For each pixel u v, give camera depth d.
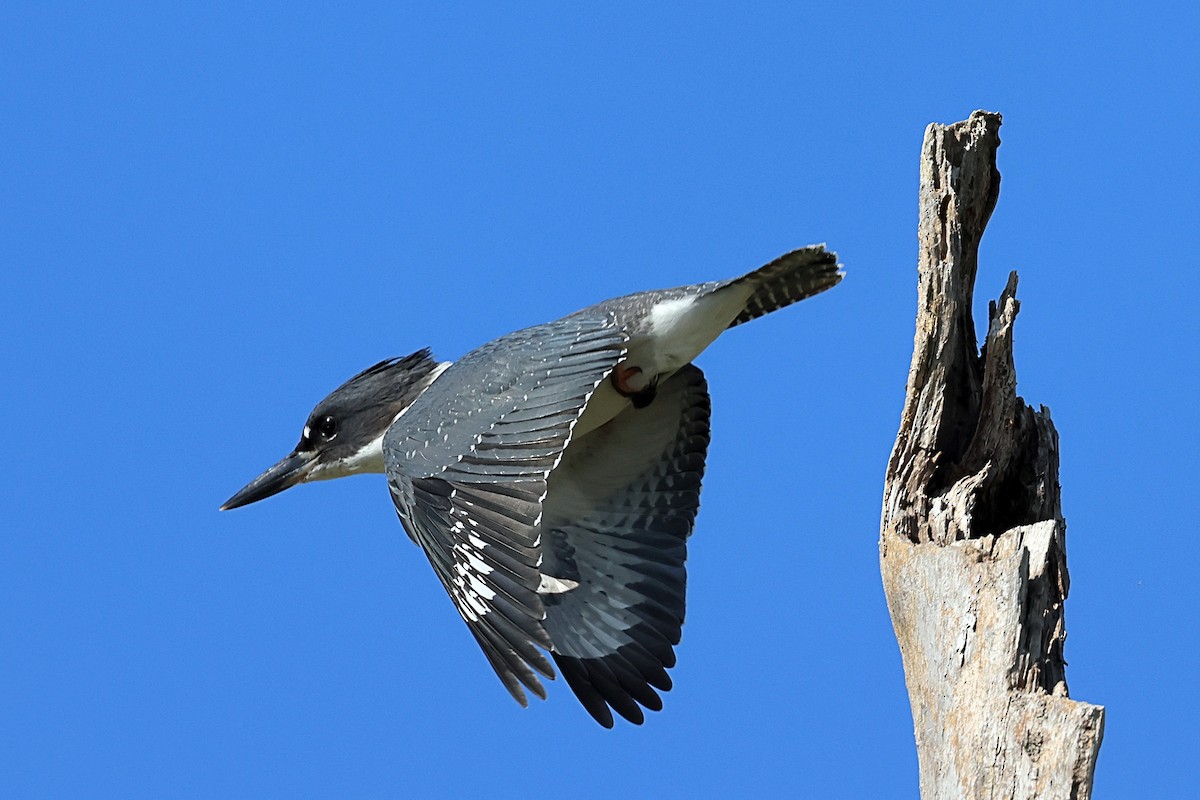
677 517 11.70
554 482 11.95
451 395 10.25
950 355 10.34
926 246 10.44
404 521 9.66
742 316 11.66
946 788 8.64
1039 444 10.29
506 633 8.86
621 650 11.46
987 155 10.52
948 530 9.84
